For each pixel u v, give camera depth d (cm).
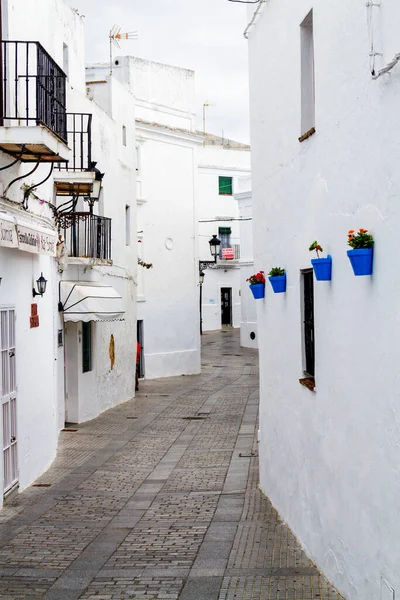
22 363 1222
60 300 1834
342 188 736
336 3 748
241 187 4431
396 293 589
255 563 862
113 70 3206
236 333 5338
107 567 848
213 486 1263
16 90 1095
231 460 1474
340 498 755
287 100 992
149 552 904
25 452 1241
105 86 2428
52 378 1468
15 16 1188
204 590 772
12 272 1162
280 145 1034
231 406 2242
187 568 843
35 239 1162
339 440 758
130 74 3167
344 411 738
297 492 959
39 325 1345
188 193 3344
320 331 827
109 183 2305
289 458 1010
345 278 729
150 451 1580
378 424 638
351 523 718
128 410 2220
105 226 2092
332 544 786
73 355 1966
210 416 2058
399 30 574
